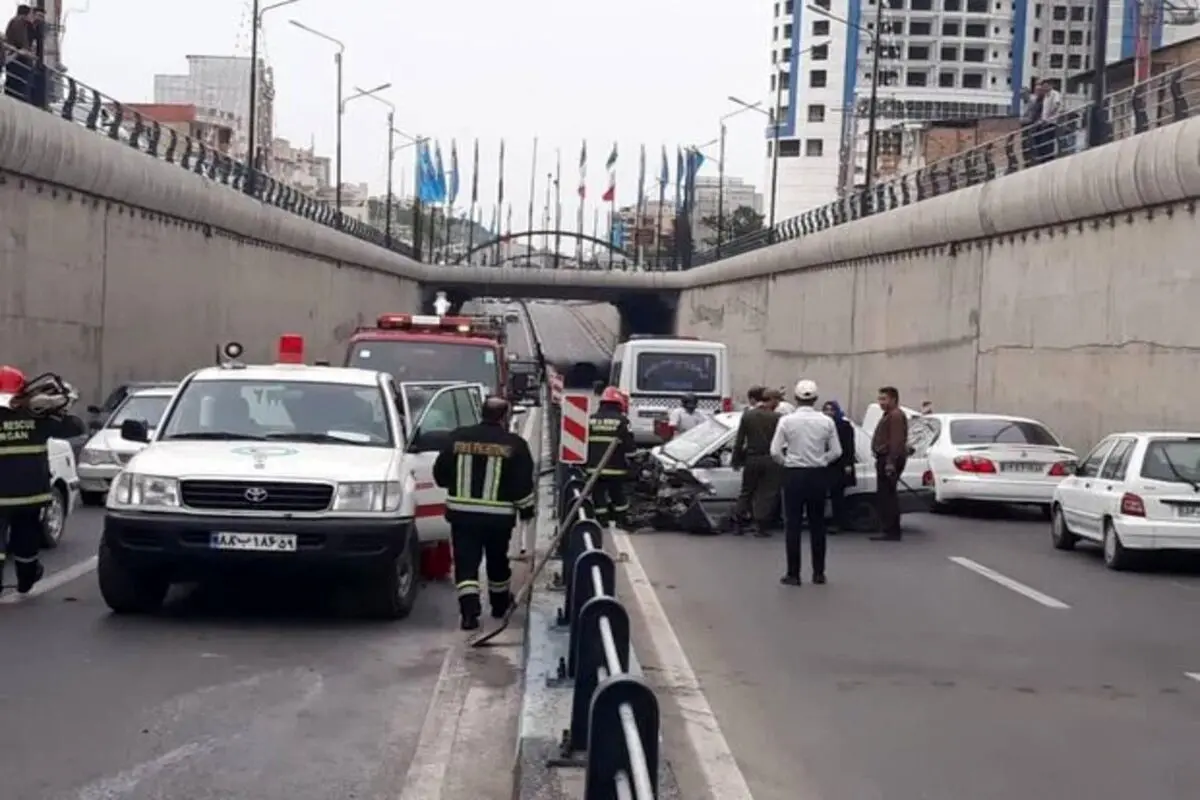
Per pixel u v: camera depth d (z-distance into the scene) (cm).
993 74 13500
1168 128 2328
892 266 4000
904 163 8025
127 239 3278
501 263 10350
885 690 970
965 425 2345
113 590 1156
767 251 5534
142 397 2202
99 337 3106
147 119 3447
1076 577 1598
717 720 869
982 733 854
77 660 991
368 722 843
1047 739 843
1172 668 1071
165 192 3425
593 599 686
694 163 8788
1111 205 2550
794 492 1468
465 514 1133
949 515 2367
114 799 677
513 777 718
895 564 1680
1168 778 761
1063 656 1112
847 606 1341
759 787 726
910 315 3825
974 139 7256
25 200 2677
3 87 2614
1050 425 2873
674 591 1410
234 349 1535
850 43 13312
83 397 3014
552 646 971
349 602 1274
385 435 1258
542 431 3512
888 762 780
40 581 1354
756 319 5894
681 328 7938
